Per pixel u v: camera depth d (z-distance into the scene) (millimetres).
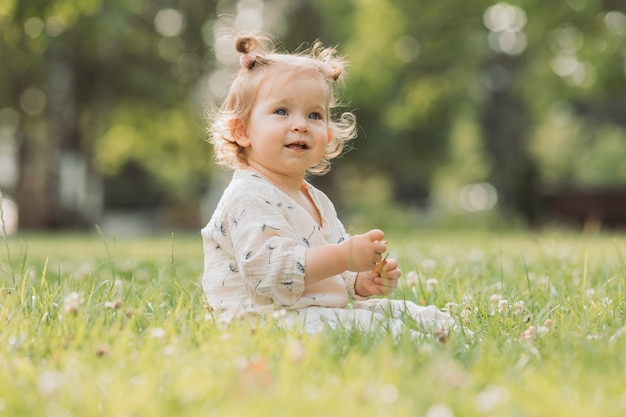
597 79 21578
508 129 31031
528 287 4410
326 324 3201
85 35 20312
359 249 3393
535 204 27656
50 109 24172
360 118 31234
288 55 3957
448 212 26844
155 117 27359
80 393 2207
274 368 2479
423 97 24469
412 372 2506
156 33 25594
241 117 3846
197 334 3033
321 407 2020
